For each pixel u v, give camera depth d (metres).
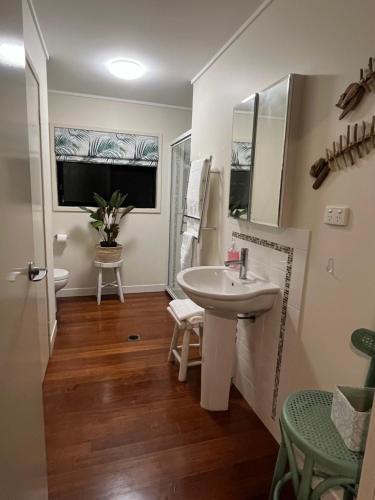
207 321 1.82
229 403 1.97
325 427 1.06
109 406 1.90
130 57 2.42
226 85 2.20
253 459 1.56
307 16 1.40
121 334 2.84
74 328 2.93
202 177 2.38
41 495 1.14
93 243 3.72
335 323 1.28
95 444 1.61
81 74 2.80
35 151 1.99
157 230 3.95
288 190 1.53
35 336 1.17
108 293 3.88
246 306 1.62
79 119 3.45
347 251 1.21
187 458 1.55
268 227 1.73
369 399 1.05
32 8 1.82
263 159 1.70
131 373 2.24
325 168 1.30
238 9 1.78
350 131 1.18
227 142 2.21
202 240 2.60
